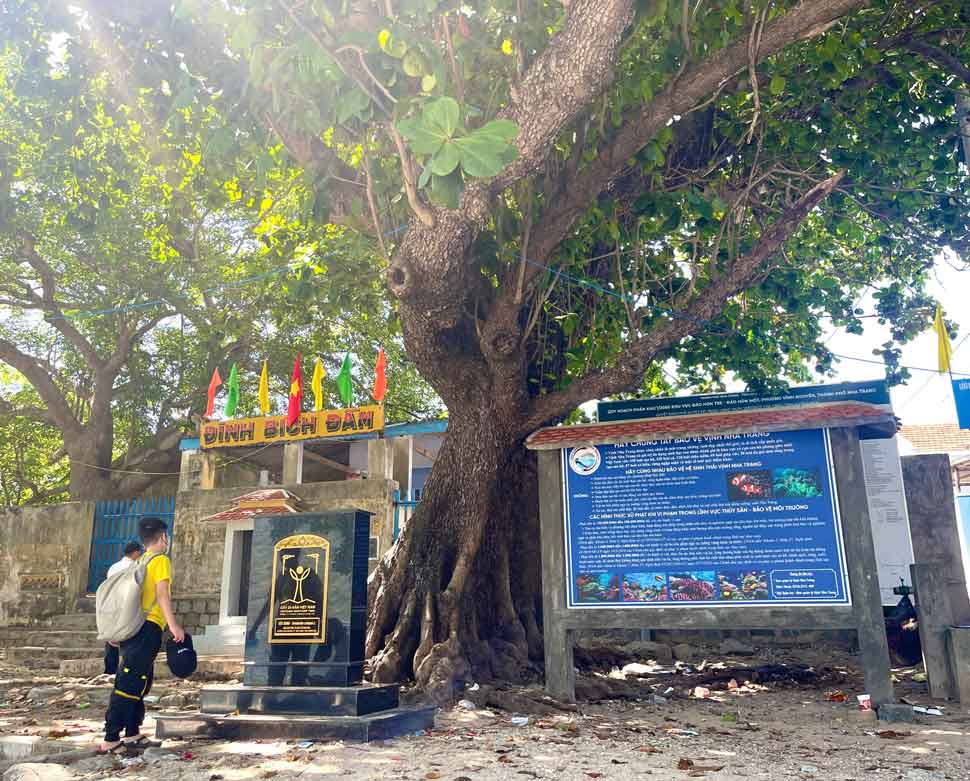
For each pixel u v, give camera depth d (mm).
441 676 7969
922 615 8352
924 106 10734
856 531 7371
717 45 8125
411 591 9164
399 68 6352
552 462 8453
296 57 6555
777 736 6367
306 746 5855
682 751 5750
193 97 7457
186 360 21172
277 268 12461
